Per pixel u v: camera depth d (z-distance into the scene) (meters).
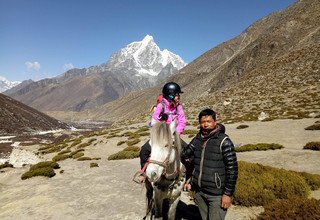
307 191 9.78
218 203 5.63
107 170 18.06
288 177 10.25
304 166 14.20
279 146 20.20
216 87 164.12
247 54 161.25
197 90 189.75
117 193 12.23
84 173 17.73
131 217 9.38
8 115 140.12
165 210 8.90
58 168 21.25
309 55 94.69
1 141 94.56
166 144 5.89
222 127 5.71
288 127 31.64
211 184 5.60
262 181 10.04
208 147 5.63
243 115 51.97
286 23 150.38
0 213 11.64
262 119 42.75
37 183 16.12
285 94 68.00
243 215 8.84
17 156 31.52
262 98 70.12
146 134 41.19
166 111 6.60
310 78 75.25
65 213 10.40
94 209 10.51
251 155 18.36
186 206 9.88
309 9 151.25
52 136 114.12
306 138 24.58
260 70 109.88
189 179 6.66
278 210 7.76
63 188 14.02
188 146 6.16
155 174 5.72
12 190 15.25
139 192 12.15
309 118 37.00
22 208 11.60
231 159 5.41
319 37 109.00
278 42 139.12
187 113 73.88
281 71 93.50
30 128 140.25
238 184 10.12
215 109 70.38
